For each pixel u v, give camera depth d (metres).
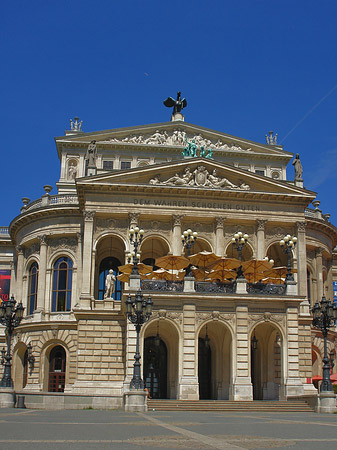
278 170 77.00
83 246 58.91
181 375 47.22
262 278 57.59
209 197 61.12
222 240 60.38
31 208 69.94
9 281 77.88
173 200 60.59
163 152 74.50
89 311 56.00
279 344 55.84
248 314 49.34
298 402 45.88
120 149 74.38
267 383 54.91
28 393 47.56
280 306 50.06
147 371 57.47
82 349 55.38
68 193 72.00
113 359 55.31
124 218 60.28
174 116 80.25
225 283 50.44
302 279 60.72
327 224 70.69
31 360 62.88
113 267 65.31
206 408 43.59
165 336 56.09
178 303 48.84
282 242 52.22
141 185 59.69
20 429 21.30
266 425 25.75
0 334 71.62
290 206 62.41
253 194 61.25
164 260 53.31
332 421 29.69
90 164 61.44
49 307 64.31
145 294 48.31
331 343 70.56
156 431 21.41
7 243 79.19
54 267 65.88
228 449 15.45
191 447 15.88
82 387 54.12
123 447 15.62
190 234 50.06
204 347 58.47
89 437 18.52
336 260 84.38
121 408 46.47
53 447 15.31
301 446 16.41
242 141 76.62
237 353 48.22
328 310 42.06
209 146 75.88
